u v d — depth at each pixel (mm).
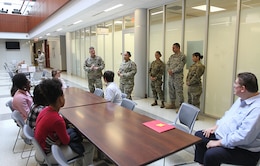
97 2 4793
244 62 3660
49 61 17562
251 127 1754
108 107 2752
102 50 8508
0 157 2734
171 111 4656
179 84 4516
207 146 1992
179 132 1885
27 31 15758
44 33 12148
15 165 2541
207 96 4379
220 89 4102
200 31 4398
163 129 1939
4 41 15945
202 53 4391
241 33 3670
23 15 15500
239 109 2010
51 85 1758
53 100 1773
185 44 4797
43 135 1769
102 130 1911
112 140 1694
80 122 2133
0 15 14555
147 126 2021
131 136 1778
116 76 7582
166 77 5312
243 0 3590
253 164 1863
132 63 5035
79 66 11039
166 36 5309
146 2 4953
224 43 3963
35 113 2123
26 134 1818
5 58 16141
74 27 9531
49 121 1756
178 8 4875
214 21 4117
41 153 1653
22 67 7895
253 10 3457
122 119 2240
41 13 10469
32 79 7031
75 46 11359
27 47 17000
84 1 5449
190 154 2740
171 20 5113
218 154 1861
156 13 5539
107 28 7434
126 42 6676
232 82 3854
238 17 3648
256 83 1885
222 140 1916
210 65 4266
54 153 1415
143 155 1447
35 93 2164
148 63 5953
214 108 4254
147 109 4832
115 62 7602
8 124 3939
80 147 1998
